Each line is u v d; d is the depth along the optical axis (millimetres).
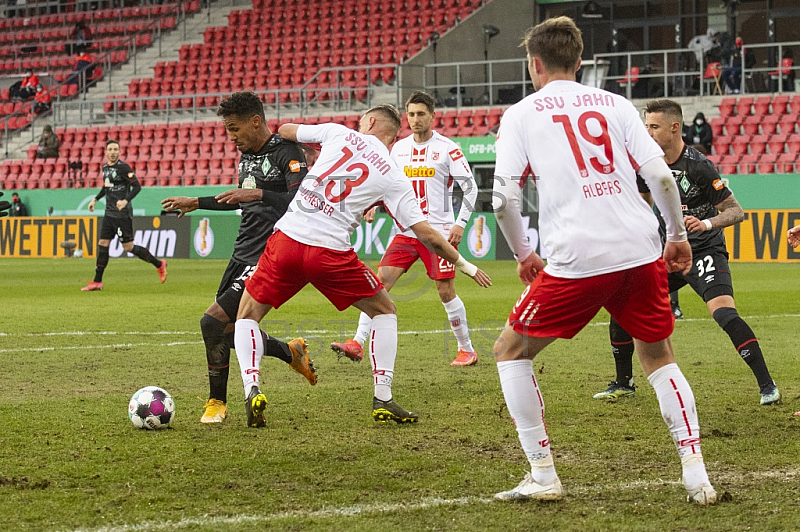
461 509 13680
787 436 18266
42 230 98250
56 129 115938
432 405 21641
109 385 24188
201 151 106750
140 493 14398
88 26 134875
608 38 123938
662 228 24188
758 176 80688
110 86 119062
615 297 14242
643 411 20844
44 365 27453
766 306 43875
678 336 34312
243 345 19047
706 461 16391
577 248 13680
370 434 18578
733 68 95500
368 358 29406
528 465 16141
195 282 61469
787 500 14031
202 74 120312
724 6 119625
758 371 21562
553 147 13820
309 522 13023
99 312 42812
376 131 20922
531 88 103875
